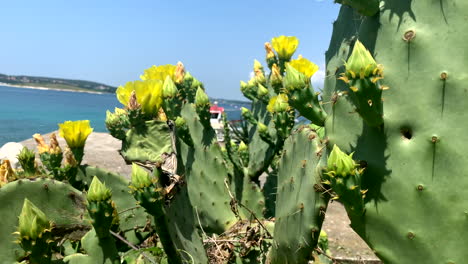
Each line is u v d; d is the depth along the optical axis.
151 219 0.64
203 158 0.80
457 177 0.33
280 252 0.47
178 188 0.51
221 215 0.79
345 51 0.40
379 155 0.35
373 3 0.36
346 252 1.25
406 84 0.34
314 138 0.41
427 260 0.33
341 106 0.37
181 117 0.76
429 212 0.33
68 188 0.52
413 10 0.35
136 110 0.55
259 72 0.98
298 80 0.38
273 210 0.96
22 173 0.68
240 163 0.90
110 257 0.43
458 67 0.33
